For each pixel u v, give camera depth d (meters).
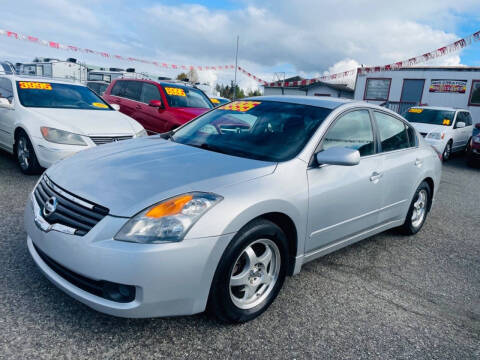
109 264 1.93
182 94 8.16
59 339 2.11
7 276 2.67
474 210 5.91
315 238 2.81
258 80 17.41
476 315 2.81
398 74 21.45
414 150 4.06
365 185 3.16
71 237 2.06
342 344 2.32
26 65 14.95
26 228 2.45
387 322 2.60
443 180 8.36
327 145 2.90
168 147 2.96
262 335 2.32
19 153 5.35
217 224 2.08
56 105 5.77
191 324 2.35
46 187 2.47
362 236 3.44
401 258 3.75
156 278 1.95
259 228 2.29
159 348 2.12
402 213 3.97
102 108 6.18
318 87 31.88
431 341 2.44
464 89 19.75
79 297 2.07
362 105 3.42
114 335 2.19
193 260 2.02
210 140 3.08
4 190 4.53
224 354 2.12
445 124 11.30
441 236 4.53
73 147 4.92
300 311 2.63
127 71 14.48
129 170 2.41
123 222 1.99
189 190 2.15
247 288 2.40
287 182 2.51
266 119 3.16
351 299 2.86
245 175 2.38
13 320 2.22
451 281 3.35
